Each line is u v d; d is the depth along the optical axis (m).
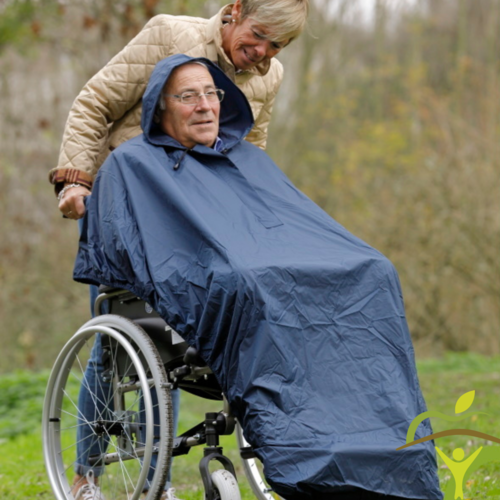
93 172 13.95
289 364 10.38
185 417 27.53
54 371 13.09
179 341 11.46
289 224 12.02
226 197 12.01
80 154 13.34
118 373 12.66
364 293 11.19
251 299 10.48
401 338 11.16
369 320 11.08
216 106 12.70
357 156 59.09
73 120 13.45
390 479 9.99
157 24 13.56
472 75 58.28
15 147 57.28
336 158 61.41
